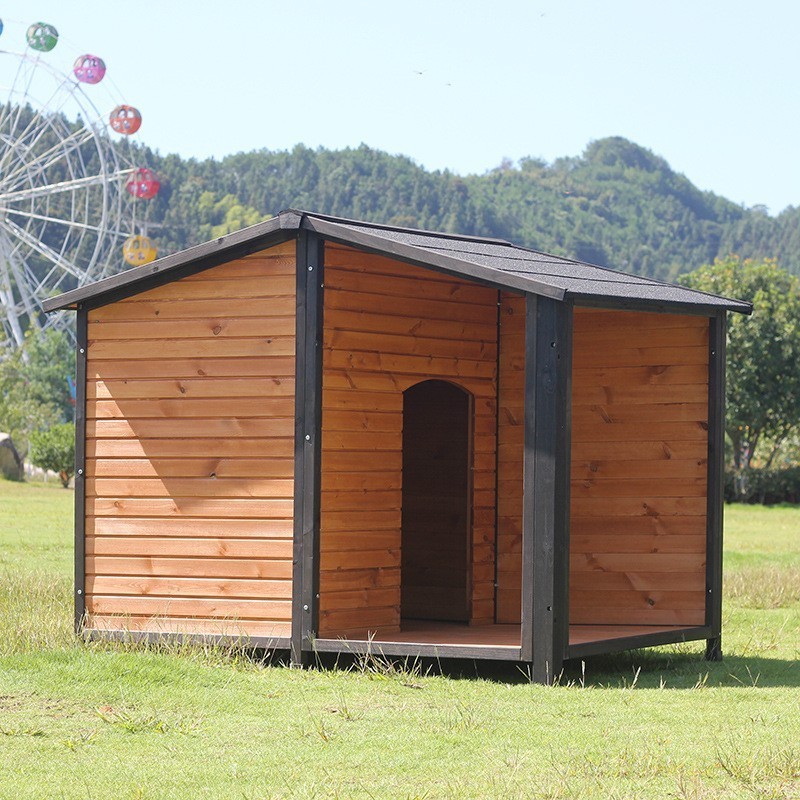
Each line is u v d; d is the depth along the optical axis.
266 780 6.62
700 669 10.51
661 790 6.39
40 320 74.94
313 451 10.12
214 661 9.86
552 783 6.49
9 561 18.27
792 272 188.25
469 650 9.56
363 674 9.64
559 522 9.38
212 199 164.88
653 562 11.56
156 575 10.66
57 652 9.47
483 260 10.11
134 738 7.50
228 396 10.48
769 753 7.05
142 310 10.82
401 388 10.99
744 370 43.81
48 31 44.78
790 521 33.22
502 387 11.97
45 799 6.24
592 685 9.53
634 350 11.73
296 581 10.13
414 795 6.28
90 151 128.88
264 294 10.40
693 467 11.44
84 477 10.93
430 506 12.33
